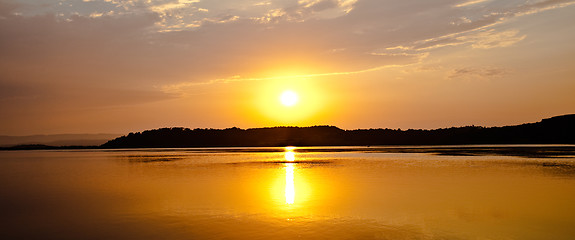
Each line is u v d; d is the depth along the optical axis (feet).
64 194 92.99
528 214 63.82
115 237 53.31
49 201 83.05
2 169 175.83
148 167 174.09
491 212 65.72
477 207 69.97
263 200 79.66
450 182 104.68
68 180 124.26
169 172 147.02
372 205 72.84
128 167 176.04
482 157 213.25
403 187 96.32
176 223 60.23
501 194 83.82
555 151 276.62
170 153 356.59
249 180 115.65
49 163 218.79
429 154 260.42
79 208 74.18
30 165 203.21
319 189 94.43
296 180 113.91
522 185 97.09
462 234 52.54
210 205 74.74
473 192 87.10
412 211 67.05
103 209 72.69
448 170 138.31
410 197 81.41
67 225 60.64
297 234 53.01
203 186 103.09
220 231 55.11
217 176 129.08
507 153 254.68
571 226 56.18
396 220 60.54
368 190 91.86
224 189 96.58
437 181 107.14
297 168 157.89
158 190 96.58
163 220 62.44
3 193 95.86
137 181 117.80
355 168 153.38
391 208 69.87
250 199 81.05
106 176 135.44
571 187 92.89
